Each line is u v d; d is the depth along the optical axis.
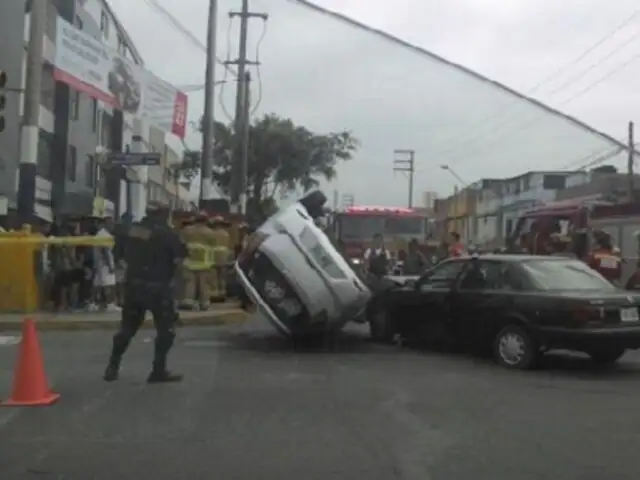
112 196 38.59
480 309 10.90
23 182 16.14
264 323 15.23
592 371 10.42
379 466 5.89
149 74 26.41
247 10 32.75
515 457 6.20
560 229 20.78
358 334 13.80
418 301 11.96
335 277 11.81
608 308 9.97
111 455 6.10
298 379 9.39
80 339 12.48
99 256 15.27
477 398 8.45
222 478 5.56
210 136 24.78
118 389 8.60
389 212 23.58
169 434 6.73
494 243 30.23
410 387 9.00
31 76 16.12
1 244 14.74
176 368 9.97
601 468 5.93
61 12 31.89
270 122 37.06
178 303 15.76
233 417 7.37
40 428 6.91
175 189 56.38
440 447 6.45
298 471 5.74
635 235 18.84
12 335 12.92
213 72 24.69
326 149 37.44
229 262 17.50
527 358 10.32
